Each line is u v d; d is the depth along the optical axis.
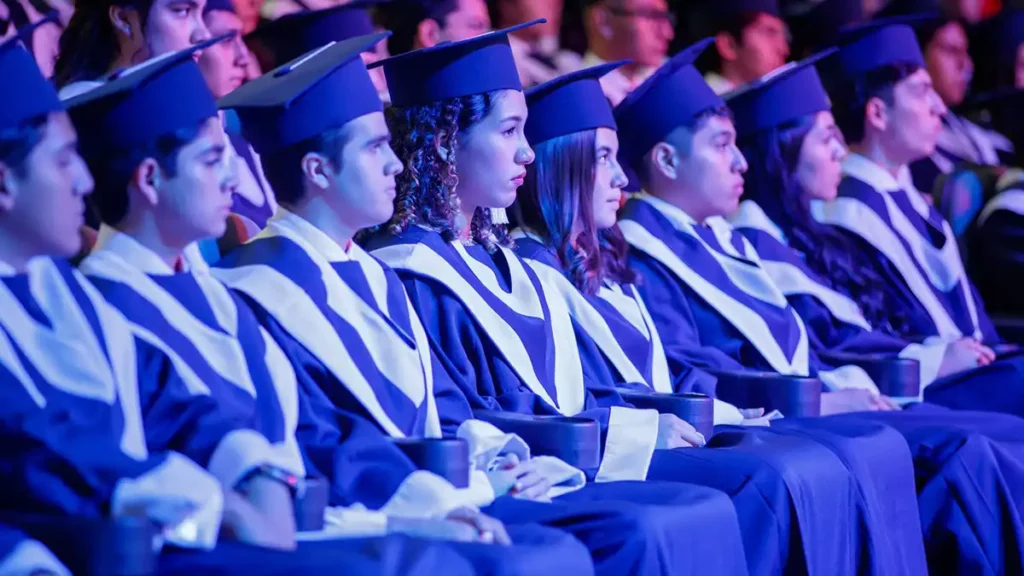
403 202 6.21
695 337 7.59
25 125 4.18
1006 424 7.63
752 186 8.76
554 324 6.50
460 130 6.22
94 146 4.70
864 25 9.36
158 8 6.29
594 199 6.94
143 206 4.73
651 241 7.63
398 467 4.84
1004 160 11.85
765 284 7.94
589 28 10.11
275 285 5.18
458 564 4.28
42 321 4.27
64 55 6.40
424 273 6.03
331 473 4.79
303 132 5.28
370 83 5.40
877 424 7.00
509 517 5.15
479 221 6.49
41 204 4.22
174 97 4.70
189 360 4.63
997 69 12.26
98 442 4.06
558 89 6.85
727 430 6.69
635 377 6.89
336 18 7.70
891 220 9.27
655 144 7.70
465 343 6.09
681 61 7.68
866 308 8.96
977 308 9.61
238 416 4.59
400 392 5.31
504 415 5.80
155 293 4.68
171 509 3.99
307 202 5.37
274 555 4.09
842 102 9.47
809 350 8.17
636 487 5.62
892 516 6.71
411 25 8.64
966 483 7.04
